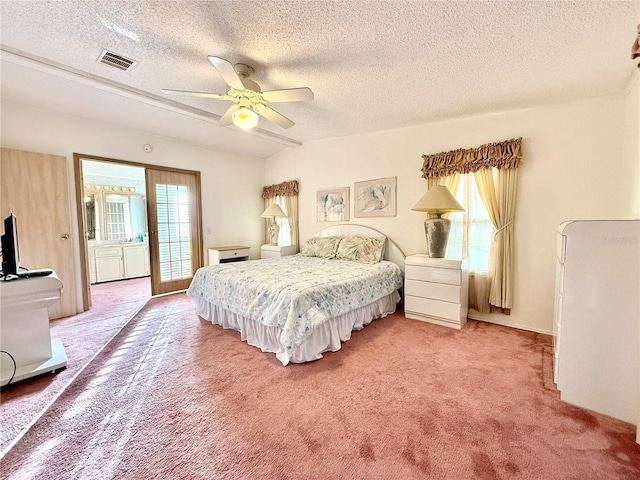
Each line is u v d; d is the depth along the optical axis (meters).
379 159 3.96
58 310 3.25
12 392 1.83
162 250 4.30
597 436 1.46
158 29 1.88
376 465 1.28
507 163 2.87
